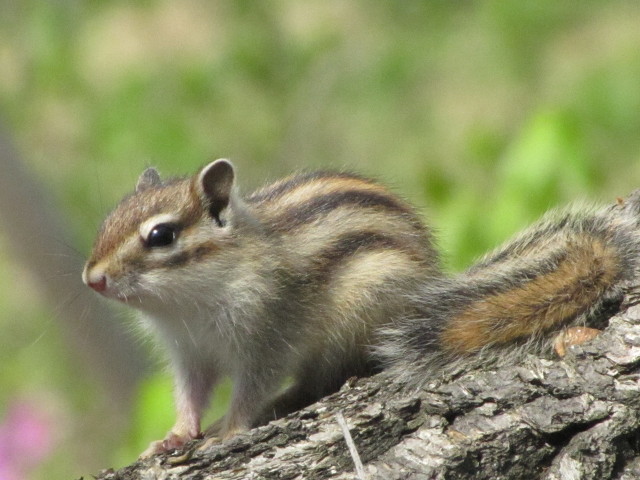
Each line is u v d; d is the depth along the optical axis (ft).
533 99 67.97
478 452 24.35
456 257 41.63
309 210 33.50
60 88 67.36
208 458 25.79
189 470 25.58
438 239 36.88
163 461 26.12
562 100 61.52
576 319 27.63
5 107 67.97
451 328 28.19
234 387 32.86
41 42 65.98
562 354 26.55
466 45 70.18
